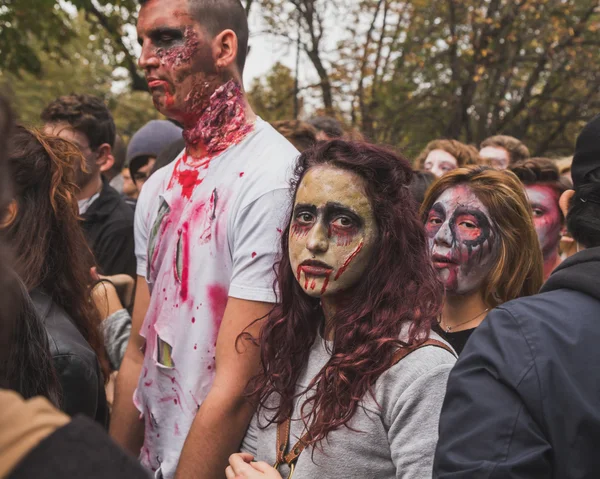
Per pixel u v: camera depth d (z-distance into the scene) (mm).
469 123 14312
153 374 2322
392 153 1853
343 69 12492
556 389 1328
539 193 3342
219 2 2268
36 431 802
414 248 1829
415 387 1639
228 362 2076
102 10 9523
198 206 2246
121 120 19750
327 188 1811
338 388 1706
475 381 1395
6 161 836
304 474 1715
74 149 2092
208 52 2250
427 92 13844
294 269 1847
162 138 4566
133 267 3607
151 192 2461
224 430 2035
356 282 1815
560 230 3346
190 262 2236
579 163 1580
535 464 1297
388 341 1693
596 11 13695
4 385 1466
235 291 2094
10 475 773
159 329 2303
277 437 1841
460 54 13328
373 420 1678
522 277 2328
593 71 13859
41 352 1590
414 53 13242
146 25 2270
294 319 1901
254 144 2236
